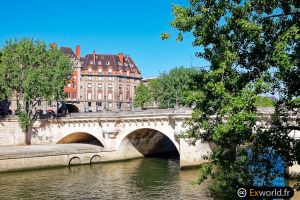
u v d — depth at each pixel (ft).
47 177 156.35
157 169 177.17
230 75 52.34
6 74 209.15
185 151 173.68
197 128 58.54
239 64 53.26
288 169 109.40
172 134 180.55
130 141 210.38
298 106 46.34
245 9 48.47
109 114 205.98
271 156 52.13
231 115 47.91
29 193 127.65
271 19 50.52
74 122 217.97
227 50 48.60
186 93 55.31
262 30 49.98
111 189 134.31
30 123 217.77
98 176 159.22
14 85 209.77
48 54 217.77
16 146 204.74
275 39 47.32
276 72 49.01
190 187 134.10
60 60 214.48
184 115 172.45
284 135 49.65
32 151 176.86
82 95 374.63
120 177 156.87
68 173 166.50
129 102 398.21
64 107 347.15
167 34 52.54
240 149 54.75
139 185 140.26
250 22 48.52
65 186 139.23
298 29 42.93
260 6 49.70
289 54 43.60
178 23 51.52
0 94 210.18
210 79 51.49
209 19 49.57
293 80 43.83
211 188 68.23
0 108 279.90
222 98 50.93
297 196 99.09
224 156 56.59
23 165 169.58
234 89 52.13
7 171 164.86
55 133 223.71
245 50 52.49
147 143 226.99
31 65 212.64
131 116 196.75
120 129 204.13
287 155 48.60
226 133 49.55
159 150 242.58
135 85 410.72
